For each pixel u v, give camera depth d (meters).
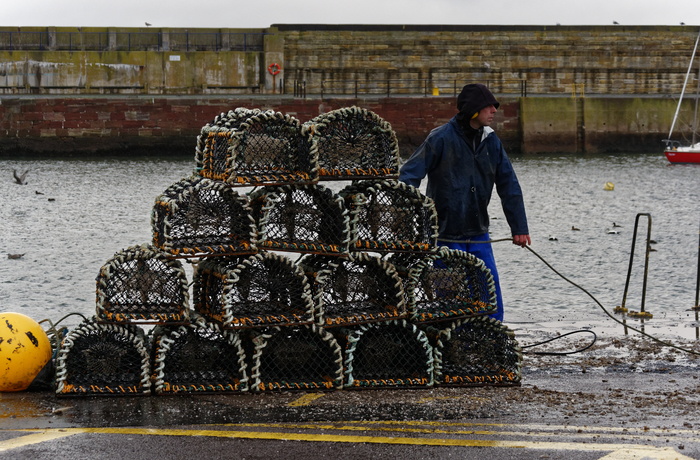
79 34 85.81
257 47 87.44
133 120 79.50
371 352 11.07
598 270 28.78
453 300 11.39
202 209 10.61
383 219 11.02
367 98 81.62
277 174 10.52
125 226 39.09
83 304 23.25
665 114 87.00
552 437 8.86
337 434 8.96
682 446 8.52
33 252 31.62
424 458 8.17
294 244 10.55
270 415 9.74
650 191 56.78
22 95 81.62
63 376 10.48
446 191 11.75
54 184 56.69
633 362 12.85
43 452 8.35
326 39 87.31
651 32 91.31
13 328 10.83
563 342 14.47
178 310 10.52
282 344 10.83
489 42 89.38
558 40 90.06
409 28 88.50
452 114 82.19
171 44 86.69
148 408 10.02
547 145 85.81
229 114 10.74
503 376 11.28
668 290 25.16
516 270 28.30
